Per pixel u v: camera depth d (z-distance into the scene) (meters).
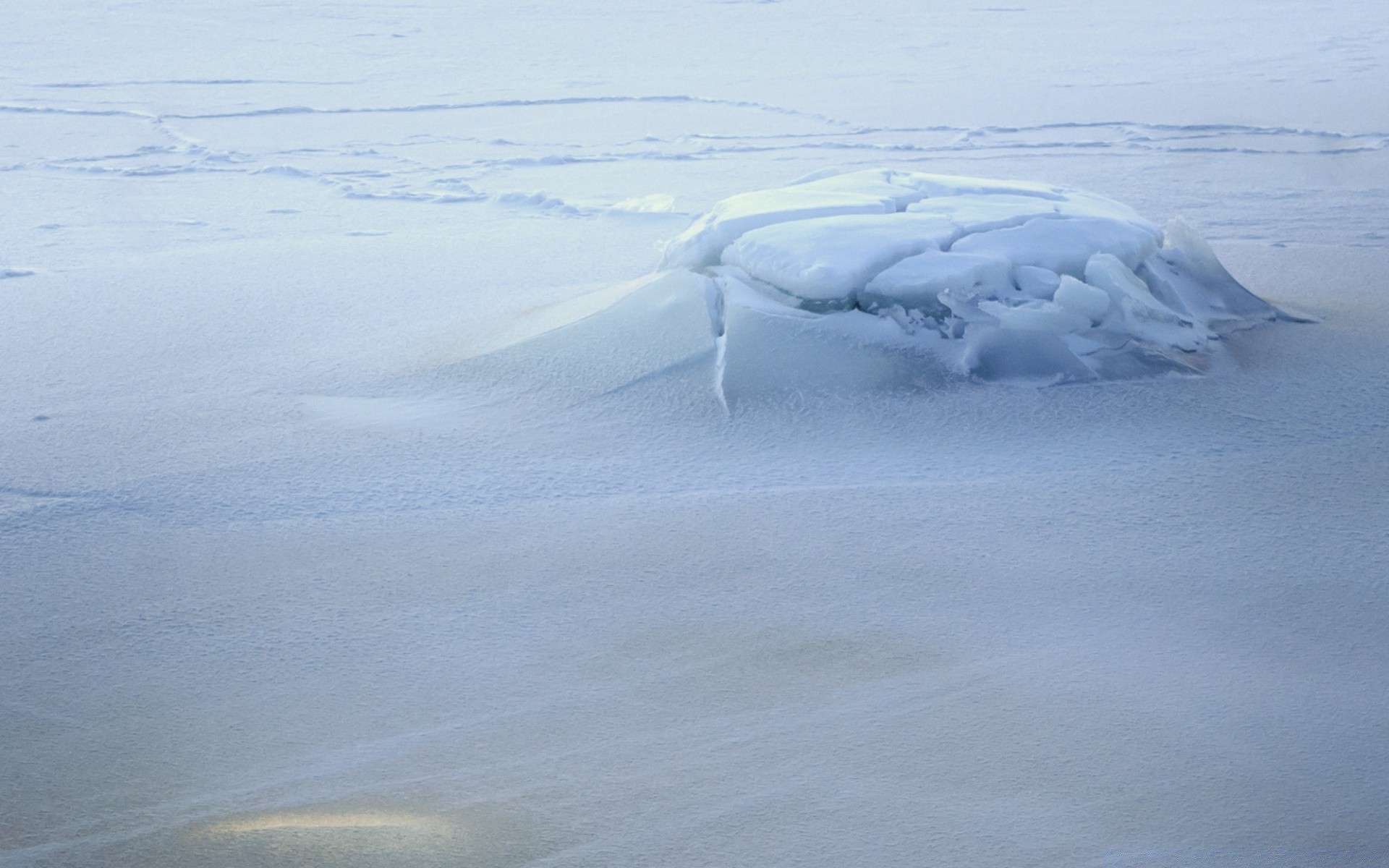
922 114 16.39
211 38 26.09
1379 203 10.48
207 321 7.36
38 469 4.97
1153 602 3.75
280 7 31.72
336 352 6.62
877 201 6.75
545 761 3.00
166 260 9.09
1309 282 7.72
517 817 2.78
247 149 14.50
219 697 3.30
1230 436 5.08
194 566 4.09
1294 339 6.39
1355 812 2.74
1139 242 6.50
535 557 4.11
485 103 17.88
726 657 3.47
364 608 3.79
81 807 2.84
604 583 3.92
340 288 8.16
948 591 3.83
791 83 19.66
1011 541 4.16
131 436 5.36
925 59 22.53
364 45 24.95
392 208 11.20
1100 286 6.07
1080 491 4.56
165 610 3.79
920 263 5.98
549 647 3.54
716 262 6.51
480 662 3.47
